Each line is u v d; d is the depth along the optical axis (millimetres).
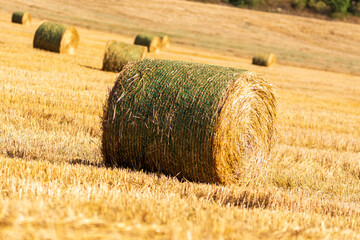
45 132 25625
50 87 38062
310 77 91312
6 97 31688
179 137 18844
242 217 12359
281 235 10672
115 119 19828
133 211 10852
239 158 20625
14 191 13539
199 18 182625
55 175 17109
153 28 155000
